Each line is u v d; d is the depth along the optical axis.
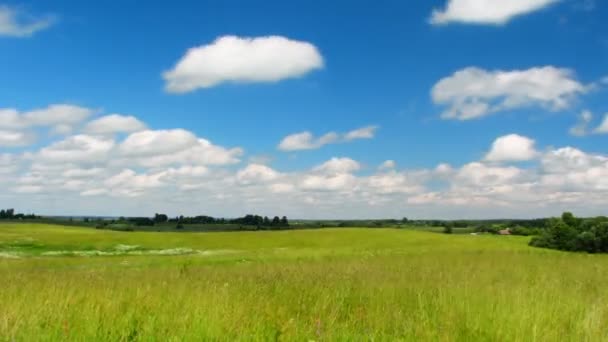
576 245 62.62
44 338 7.03
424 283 14.16
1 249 55.03
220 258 40.06
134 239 70.69
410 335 8.20
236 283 13.76
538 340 7.87
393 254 38.16
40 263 36.06
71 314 8.37
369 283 14.16
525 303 9.88
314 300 11.46
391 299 11.70
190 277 16.05
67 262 37.09
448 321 8.98
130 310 8.85
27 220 143.00
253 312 9.07
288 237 77.00
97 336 7.37
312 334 8.01
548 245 64.00
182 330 7.53
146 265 32.84
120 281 14.25
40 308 8.53
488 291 11.62
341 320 9.70
